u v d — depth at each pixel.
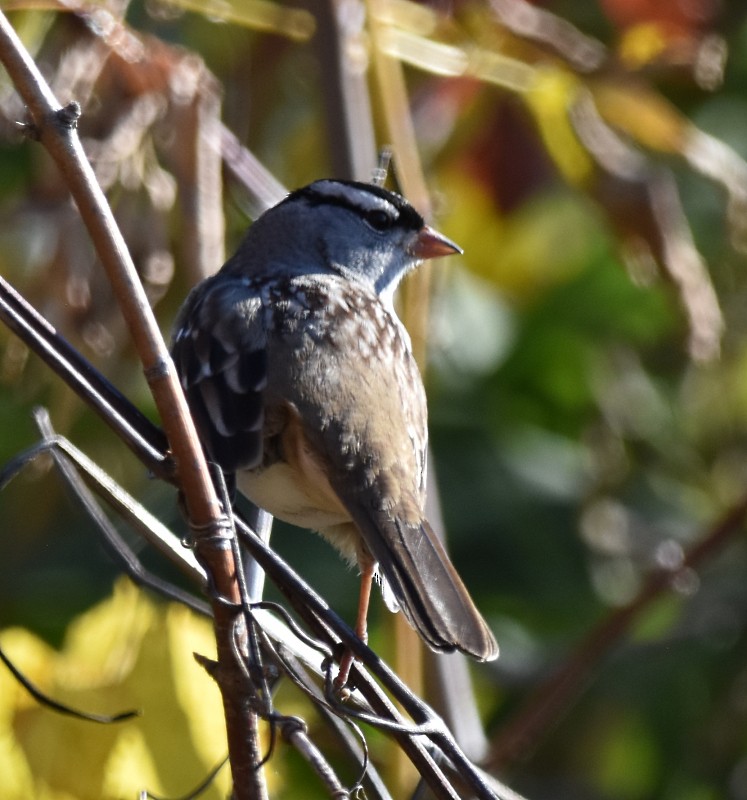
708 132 9.22
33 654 5.01
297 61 8.05
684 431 9.20
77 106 4.20
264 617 5.08
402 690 4.46
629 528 8.91
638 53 7.11
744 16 8.48
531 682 8.42
